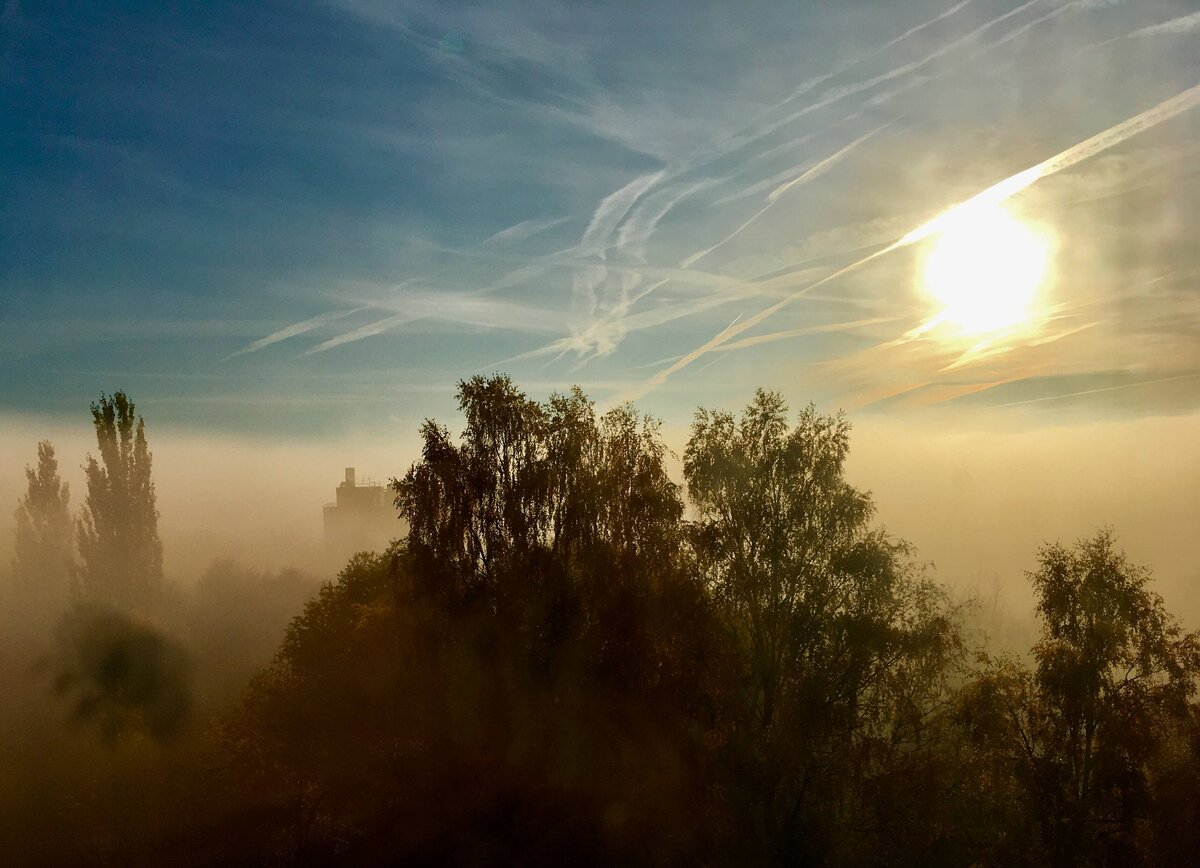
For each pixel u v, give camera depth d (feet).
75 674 140.26
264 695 101.40
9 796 113.50
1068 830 86.38
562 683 84.89
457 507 91.30
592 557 89.15
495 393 94.38
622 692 83.66
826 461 97.19
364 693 93.76
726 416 102.99
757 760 87.35
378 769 90.17
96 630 147.95
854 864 87.61
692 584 88.33
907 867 86.63
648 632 85.87
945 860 87.15
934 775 88.17
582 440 93.35
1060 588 91.76
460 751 85.20
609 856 80.28
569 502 90.17
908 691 92.07
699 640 85.97
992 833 90.33
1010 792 91.66
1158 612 88.69
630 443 94.07
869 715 93.56
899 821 87.81
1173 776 85.97
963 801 90.43
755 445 100.32
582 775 82.23
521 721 83.66
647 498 90.89
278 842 96.48
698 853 81.61
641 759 82.02
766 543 96.12
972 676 96.07
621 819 81.46
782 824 88.17
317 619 104.94
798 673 93.15
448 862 83.92
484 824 83.51
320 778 94.73
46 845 108.58
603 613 86.12
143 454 182.60
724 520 99.14
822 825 88.12
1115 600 88.48
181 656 157.48
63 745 126.82
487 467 92.27
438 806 85.30
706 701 85.97
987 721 89.10
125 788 107.14
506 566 89.30
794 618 93.91
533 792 82.74
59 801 112.37
